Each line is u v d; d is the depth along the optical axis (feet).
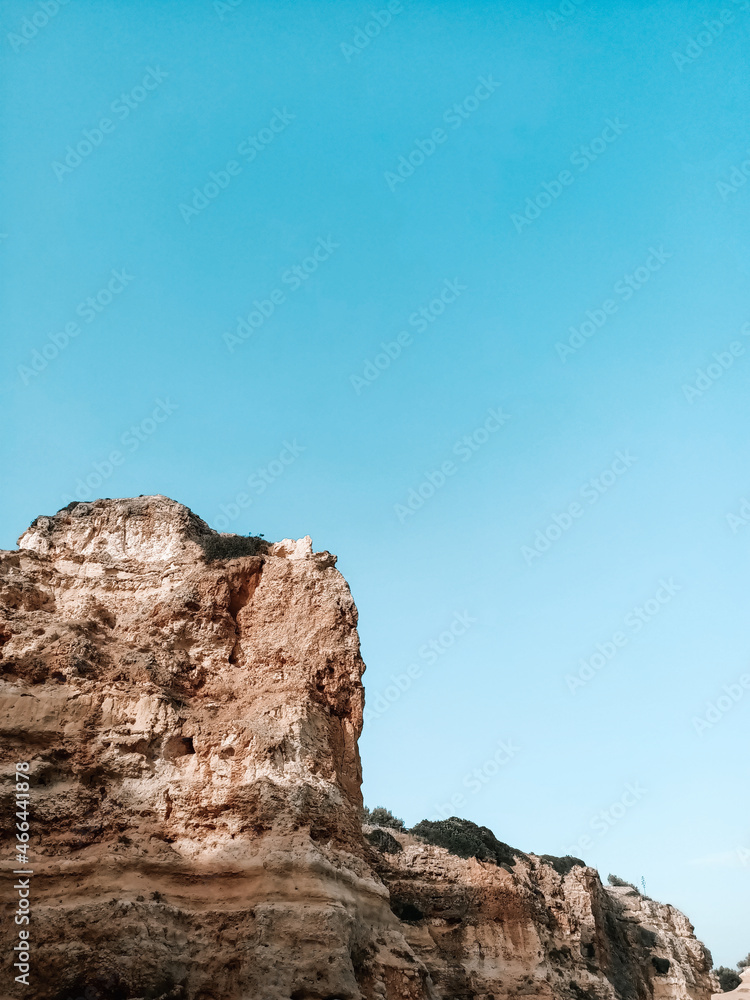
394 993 90.33
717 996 237.45
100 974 77.46
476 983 151.53
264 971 79.97
